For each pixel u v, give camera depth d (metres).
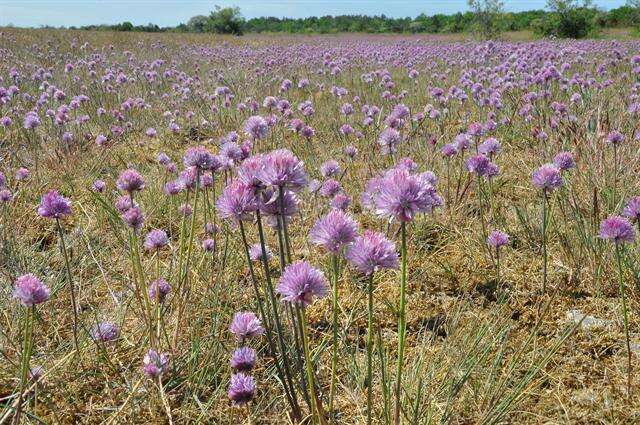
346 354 2.90
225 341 2.95
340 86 10.77
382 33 56.66
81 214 4.71
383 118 7.66
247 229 4.27
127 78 10.57
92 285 3.55
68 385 2.69
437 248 4.11
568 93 7.86
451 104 7.88
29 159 5.95
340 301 3.45
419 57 15.62
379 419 2.37
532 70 9.62
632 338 3.02
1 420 2.21
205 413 2.49
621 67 11.14
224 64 15.23
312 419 2.15
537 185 3.16
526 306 3.37
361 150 6.12
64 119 6.55
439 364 2.74
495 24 29.59
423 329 3.18
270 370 2.72
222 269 3.32
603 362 2.85
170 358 2.77
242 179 2.10
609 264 3.55
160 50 20.17
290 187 2.01
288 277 1.93
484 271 3.74
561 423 2.43
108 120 7.89
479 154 4.03
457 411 2.47
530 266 3.75
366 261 1.84
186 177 3.24
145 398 2.61
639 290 3.38
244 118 7.87
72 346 2.93
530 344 2.96
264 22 69.88
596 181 4.53
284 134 6.61
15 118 7.00
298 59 15.72
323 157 5.93
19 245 3.98
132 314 3.32
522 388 2.52
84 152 6.28
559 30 35.16
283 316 3.05
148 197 4.89
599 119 5.55
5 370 2.73
